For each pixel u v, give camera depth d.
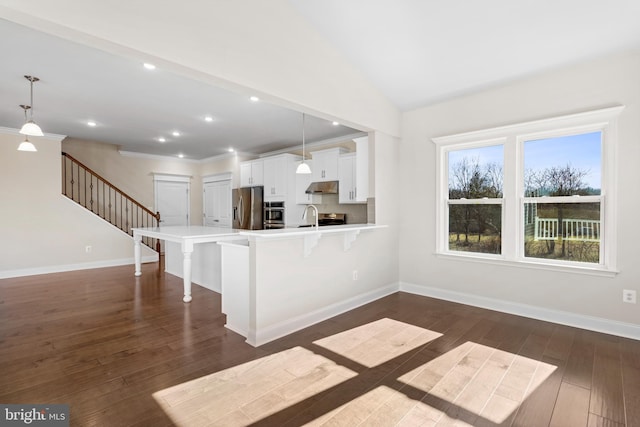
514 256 3.46
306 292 3.20
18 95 3.69
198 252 4.85
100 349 2.62
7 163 5.17
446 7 2.50
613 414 1.80
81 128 5.25
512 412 1.83
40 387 2.06
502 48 2.90
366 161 4.16
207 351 2.61
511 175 3.47
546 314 3.27
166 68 2.13
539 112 3.26
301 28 2.87
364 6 2.62
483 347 2.67
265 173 6.64
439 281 4.09
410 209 4.34
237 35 2.39
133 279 5.16
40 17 1.57
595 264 3.02
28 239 5.39
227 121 4.77
